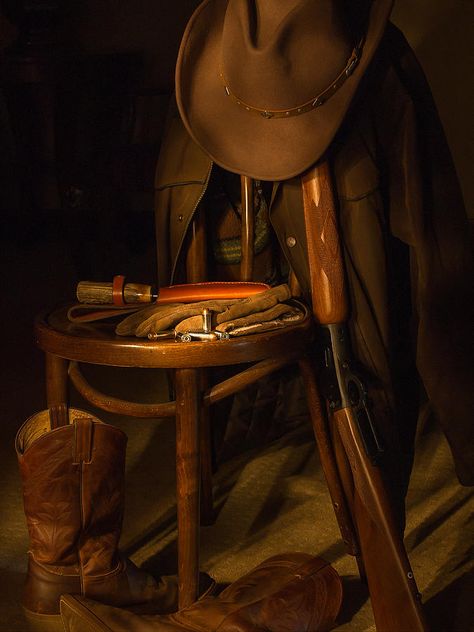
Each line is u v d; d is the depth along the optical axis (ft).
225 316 5.74
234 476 8.05
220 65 5.79
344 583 6.49
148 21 14.56
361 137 5.94
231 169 5.81
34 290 13.17
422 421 8.84
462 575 6.53
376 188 5.99
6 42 15.30
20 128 13.65
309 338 5.84
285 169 5.70
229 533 7.18
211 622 5.61
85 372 10.52
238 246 7.20
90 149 12.80
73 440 5.88
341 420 5.73
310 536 7.10
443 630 5.90
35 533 6.02
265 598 5.74
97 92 12.75
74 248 13.16
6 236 15.87
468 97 11.43
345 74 5.57
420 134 6.03
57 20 13.09
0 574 6.68
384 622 5.60
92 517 5.98
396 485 6.17
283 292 6.02
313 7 5.37
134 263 14.14
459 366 6.17
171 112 6.83
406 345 6.66
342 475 6.19
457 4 11.24
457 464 6.33
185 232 6.60
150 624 5.65
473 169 11.60
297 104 5.60
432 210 6.07
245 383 5.74
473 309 6.19
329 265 5.83
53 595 6.02
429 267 6.01
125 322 5.80
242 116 5.75
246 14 5.47
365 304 6.05
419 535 7.09
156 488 7.86
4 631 6.02
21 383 10.20
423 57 11.48
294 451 8.45
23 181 14.76
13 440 8.80
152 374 10.47
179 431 5.65
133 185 12.85
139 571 6.33
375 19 5.59
